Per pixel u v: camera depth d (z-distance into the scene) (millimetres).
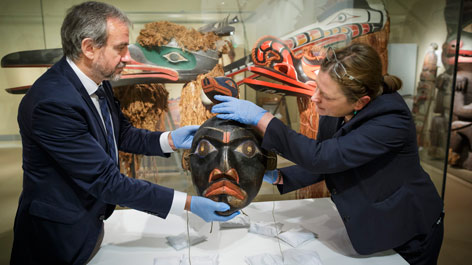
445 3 1371
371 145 889
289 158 964
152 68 1387
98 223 1069
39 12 1292
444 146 1490
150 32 1350
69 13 896
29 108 875
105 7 900
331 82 870
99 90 1062
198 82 1431
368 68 839
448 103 1426
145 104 1438
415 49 1490
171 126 1479
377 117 909
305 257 1042
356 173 1002
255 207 1476
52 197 963
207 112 1467
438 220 1053
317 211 1437
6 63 1318
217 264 1037
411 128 944
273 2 1393
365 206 1005
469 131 2658
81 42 875
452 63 1386
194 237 1197
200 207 964
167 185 1576
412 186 999
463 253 1721
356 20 1448
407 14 1458
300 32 1438
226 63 1435
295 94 1499
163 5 1342
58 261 997
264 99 1502
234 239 1209
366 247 1024
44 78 919
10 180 1440
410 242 1065
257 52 1436
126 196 948
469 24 2279
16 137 1402
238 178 974
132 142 1256
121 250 1134
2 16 1272
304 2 1409
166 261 1042
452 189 2488
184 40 1380
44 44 1324
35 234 969
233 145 979
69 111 872
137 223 1327
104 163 928
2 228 1473
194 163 1019
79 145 896
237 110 971
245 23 1402
